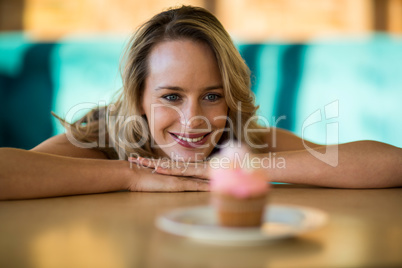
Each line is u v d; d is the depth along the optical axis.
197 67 1.42
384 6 4.72
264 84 4.41
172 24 1.44
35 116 4.22
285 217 0.72
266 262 0.53
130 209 0.95
